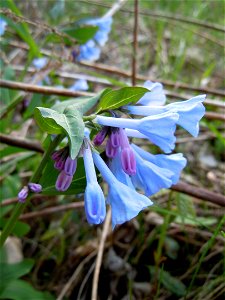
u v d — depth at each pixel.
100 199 0.08
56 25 0.17
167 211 0.13
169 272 0.14
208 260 0.14
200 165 0.19
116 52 0.27
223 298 0.12
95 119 0.08
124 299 0.13
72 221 0.16
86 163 0.08
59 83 0.17
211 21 0.29
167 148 0.08
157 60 0.25
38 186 0.09
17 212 0.10
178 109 0.08
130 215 0.08
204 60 0.26
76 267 0.14
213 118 0.16
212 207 0.16
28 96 0.17
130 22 0.29
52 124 0.08
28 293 0.11
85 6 0.26
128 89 0.08
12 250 0.14
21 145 0.13
